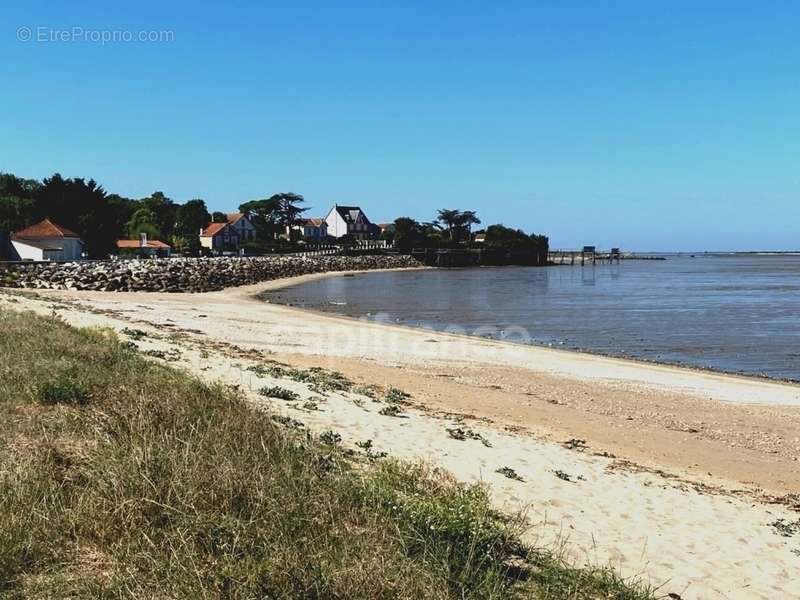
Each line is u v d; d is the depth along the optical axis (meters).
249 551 5.44
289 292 62.81
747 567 7.70
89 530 5.48
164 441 7.24
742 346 31.19
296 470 7.38
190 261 77.44
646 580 6.89
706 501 10.23
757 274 119.56
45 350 12.04
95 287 50.75
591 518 8.60
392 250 139.62
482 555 6.18
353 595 5.06
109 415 8.15
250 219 133.25
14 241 69.88
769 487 11.89
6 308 21.03
